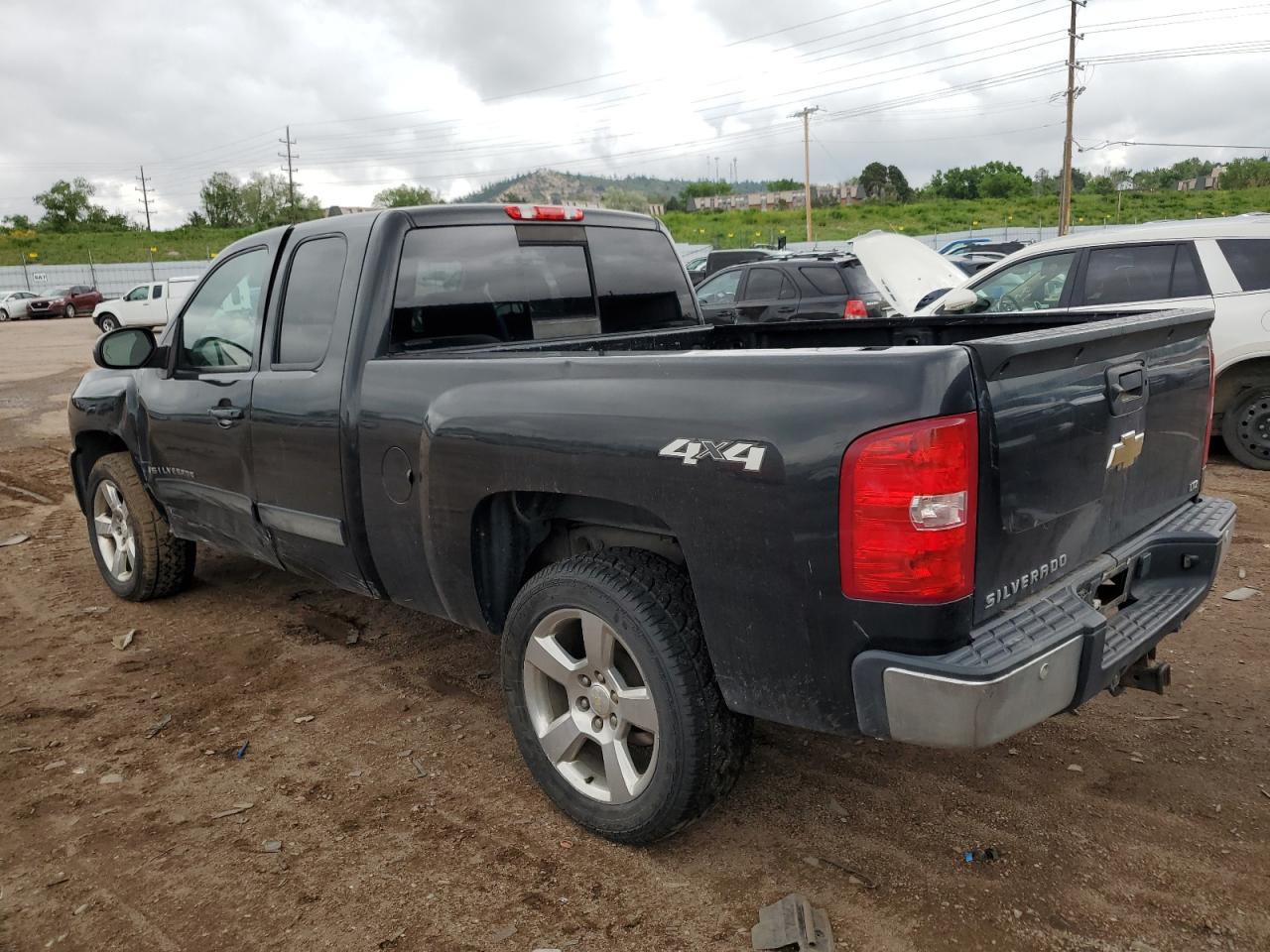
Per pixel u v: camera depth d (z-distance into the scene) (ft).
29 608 16.70
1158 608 8.93
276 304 12.28
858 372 6.96
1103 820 9.33
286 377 11.88
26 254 224.12
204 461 13.69
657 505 8.04
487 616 10.23
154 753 11.37
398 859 9.11
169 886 8.82
